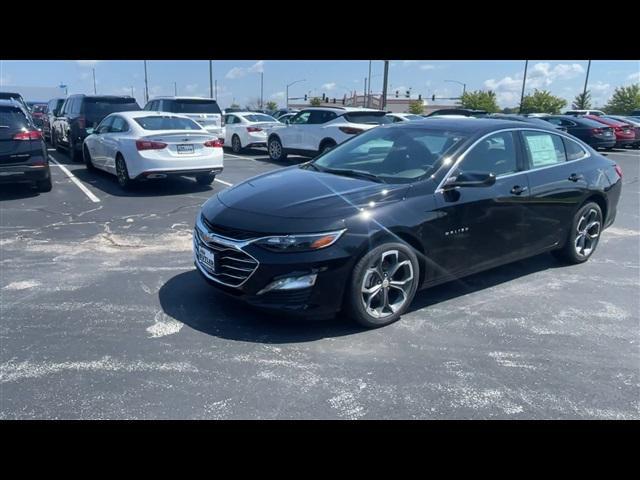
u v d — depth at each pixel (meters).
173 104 15.74
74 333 3.95
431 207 4.25
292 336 3.95
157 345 3.78
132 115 9.96
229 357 3.62
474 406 3.13
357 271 3.89
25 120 8.82
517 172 4.98
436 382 3.38
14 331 3.97
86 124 13.55
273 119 18.88
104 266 5.48
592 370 3.58
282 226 3.78
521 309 4.59
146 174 9.30
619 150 21.94
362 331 4.07
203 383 3.30
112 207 8.34
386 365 3.57
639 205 9.64
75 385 3.25
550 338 4.04
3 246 6.14
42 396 3.13
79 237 6.57
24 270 5.32
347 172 4.77
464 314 4.45
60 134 15.71
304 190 4.29
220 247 4.00
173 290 4.82
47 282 4.99
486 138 4.76
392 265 4.11
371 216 3.96
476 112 17.62
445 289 5.04
